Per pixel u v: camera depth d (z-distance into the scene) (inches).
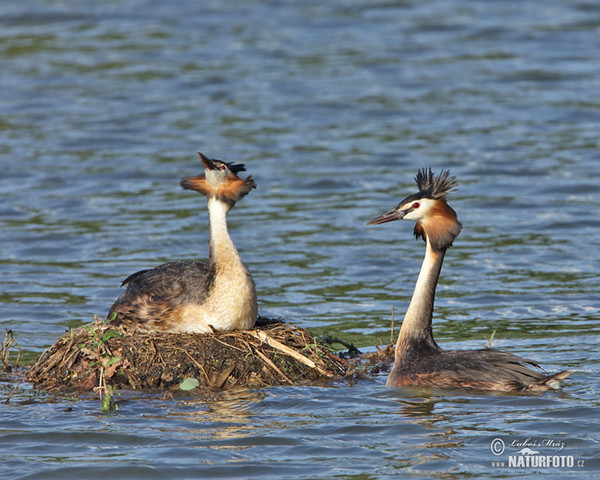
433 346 454.0
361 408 411.5
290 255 692.1
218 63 1317.7
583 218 772.6
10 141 1005.8
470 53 1357.0
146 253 690.8
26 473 351.9
